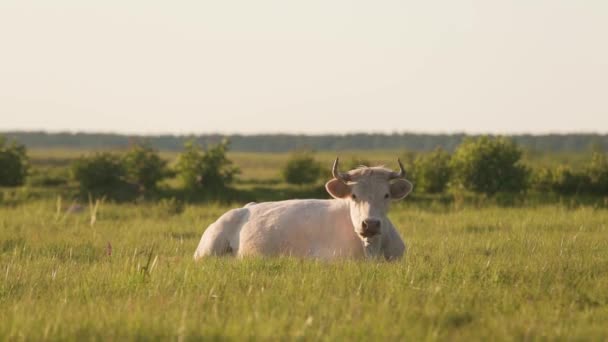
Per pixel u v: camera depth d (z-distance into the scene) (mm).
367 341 12461
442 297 15727
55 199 70188
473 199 68250
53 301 16359
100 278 18844
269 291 16359
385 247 23562
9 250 28547
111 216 48281
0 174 92312
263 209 25547
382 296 15656
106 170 81000
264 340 12383
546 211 47844
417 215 46312
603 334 13195
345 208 24016
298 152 107125
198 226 39969
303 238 24141
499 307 15383
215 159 82688
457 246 26891
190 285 17469
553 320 14219
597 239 28453
